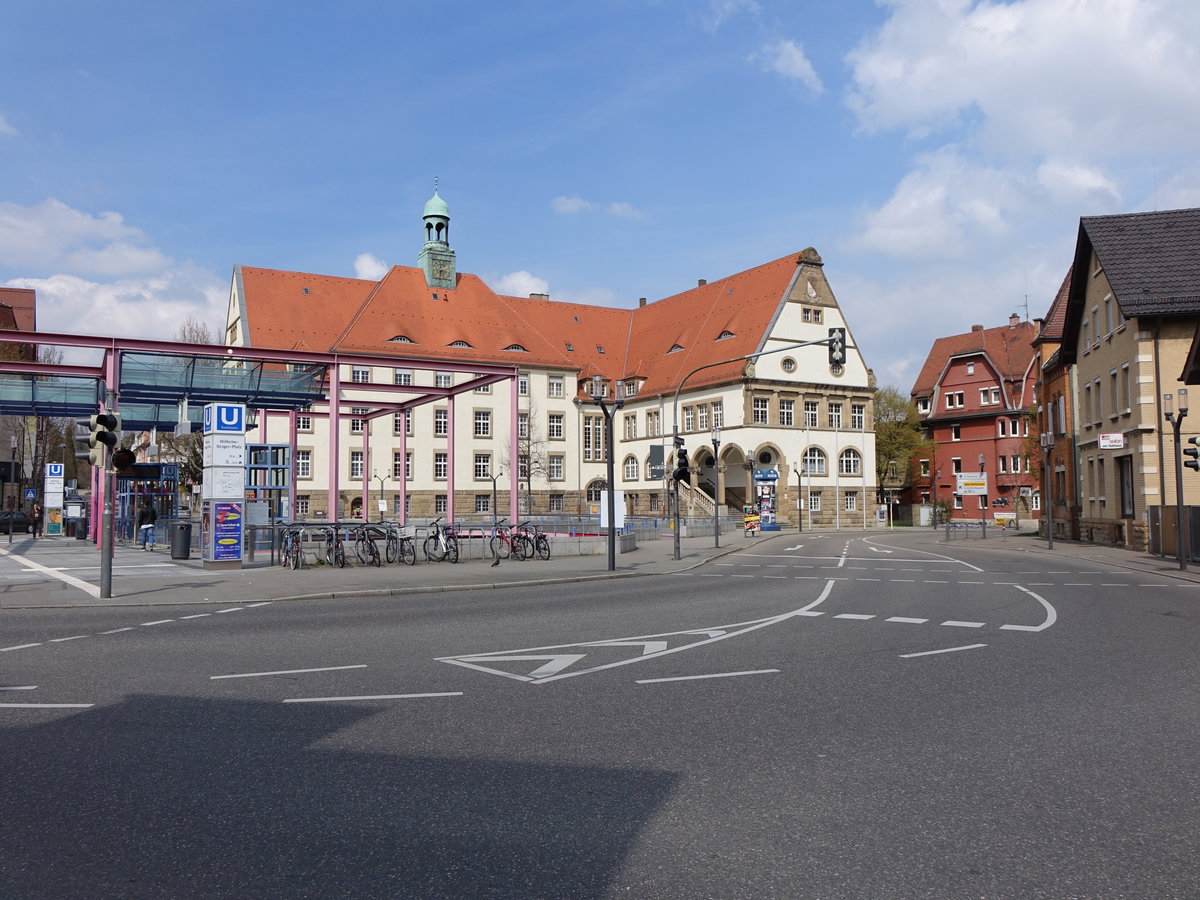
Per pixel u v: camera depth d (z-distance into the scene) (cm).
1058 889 383
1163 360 2986
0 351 5759
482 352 6631
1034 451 5716
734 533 4994
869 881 390
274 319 6112
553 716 687
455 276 6994
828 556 3038
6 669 884
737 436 6016
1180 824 459
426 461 6397
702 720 674
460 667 894
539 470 6806
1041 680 830
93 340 2722
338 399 2984
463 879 391
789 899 372
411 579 1922
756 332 6144
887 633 1144
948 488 8219
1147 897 376
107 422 1560
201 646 1034
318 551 2275
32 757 574
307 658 950
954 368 8206
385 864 406
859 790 511
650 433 6856
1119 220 3225
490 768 551
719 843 431
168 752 586
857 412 6506
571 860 411
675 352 6875
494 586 1848
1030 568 2427
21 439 5875
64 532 4478
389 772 543
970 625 1225
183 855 416
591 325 7581
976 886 385
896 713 697
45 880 390
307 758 572
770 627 1202
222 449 2158
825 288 6356
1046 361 4559
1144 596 1645
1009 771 546
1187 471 2972
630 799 495
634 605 1495
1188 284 2977
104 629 1187
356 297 6581
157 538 3189
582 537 2853
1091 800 495
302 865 405
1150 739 621
